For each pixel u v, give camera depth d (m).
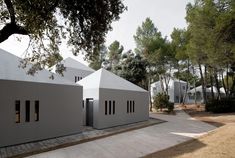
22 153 11.48
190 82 63.22
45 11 9.30
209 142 12.65
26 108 14.03
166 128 19.64
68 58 35.56
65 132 16.28
